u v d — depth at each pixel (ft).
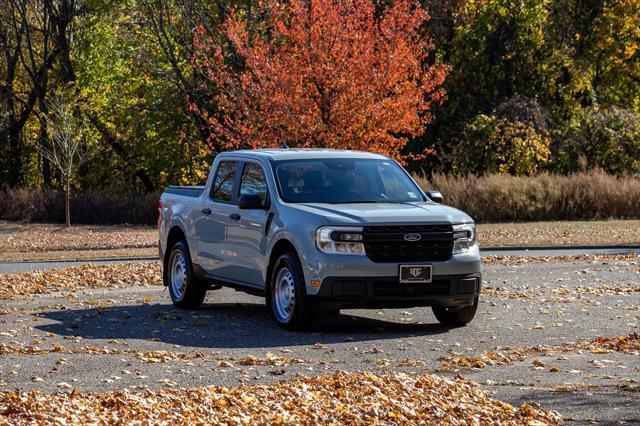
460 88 200.75
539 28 199.62
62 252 118.52
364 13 138.10
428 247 48.42
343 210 48.98
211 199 56.75
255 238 51.85
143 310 58.29
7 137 212.84
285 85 131.13
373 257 47.62
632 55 215.92
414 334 48.47
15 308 59.26
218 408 30.94
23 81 219.82
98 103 201.87
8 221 180.45
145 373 37.55
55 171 216.95
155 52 203.82
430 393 33.12
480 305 59.57
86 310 58.29
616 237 125.90
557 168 189.88
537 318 53.93
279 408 30.63
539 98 203.10
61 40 201.77
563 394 33.22
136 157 210.79
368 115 130.31
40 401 31.22
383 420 29.50
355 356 42.22
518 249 110.93
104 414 29.86
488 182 167.02
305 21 133.90
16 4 201.57
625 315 54.90
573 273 78.95
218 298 64.64
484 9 199.41
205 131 197.98
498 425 29.22
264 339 46.96
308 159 53.47
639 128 193.16
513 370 38.27
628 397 32.60
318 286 47.52
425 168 193.26
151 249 121.80
